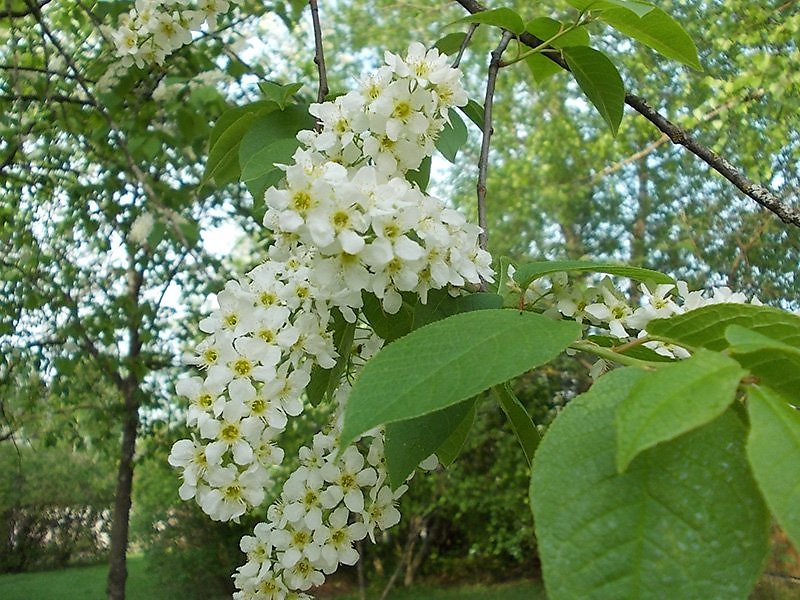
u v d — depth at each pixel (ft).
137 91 18.51
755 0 25.38
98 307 23.72
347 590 45.80
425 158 6.39
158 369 26.73
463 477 40.81
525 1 34.04
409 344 3.03
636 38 6.93
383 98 5.40
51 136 20.10
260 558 5.91
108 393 28.94
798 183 30.66
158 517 44.47
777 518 2.08
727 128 27.07
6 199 22.00
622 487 2.40
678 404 2.24
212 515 5.40
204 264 23.50
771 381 2.82
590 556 2.31
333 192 4.69
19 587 48.29
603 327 5.82
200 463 5.44
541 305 6.02
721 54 28.71
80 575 51.90
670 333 3.28
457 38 8.76
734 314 3.16
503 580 46.01
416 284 4.99
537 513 2.41
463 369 2.92
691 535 2.30
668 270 37.42
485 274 5.42
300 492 5.66
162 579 43.83
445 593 43.04
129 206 21.25
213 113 18.03
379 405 2.83
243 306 5.54
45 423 27.37
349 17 39.37
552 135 41.42
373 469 5.73
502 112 44.19
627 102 8.20
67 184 21.61
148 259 23.49
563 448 2.51
